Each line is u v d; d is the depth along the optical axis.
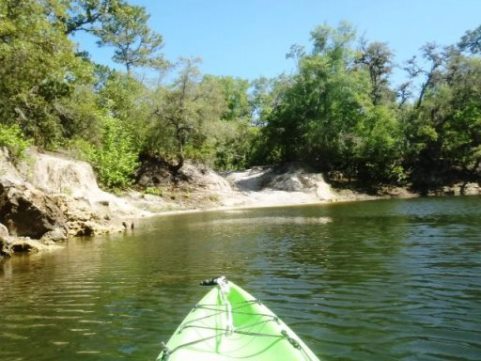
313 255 15.18
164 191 43.34
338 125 53.91
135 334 8.04
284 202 45.03
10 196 18.17
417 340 7.41
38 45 27.05
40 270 13.88
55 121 34.12
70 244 19.23
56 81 31.48
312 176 51.31
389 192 52.03
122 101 46.03
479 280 11.02
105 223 23.98
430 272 12.01
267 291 10.70
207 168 49.03
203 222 28.11
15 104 29.97
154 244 18.86
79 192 27.78
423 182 54.19
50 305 10.02
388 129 53.53
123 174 41.53
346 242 17.73
